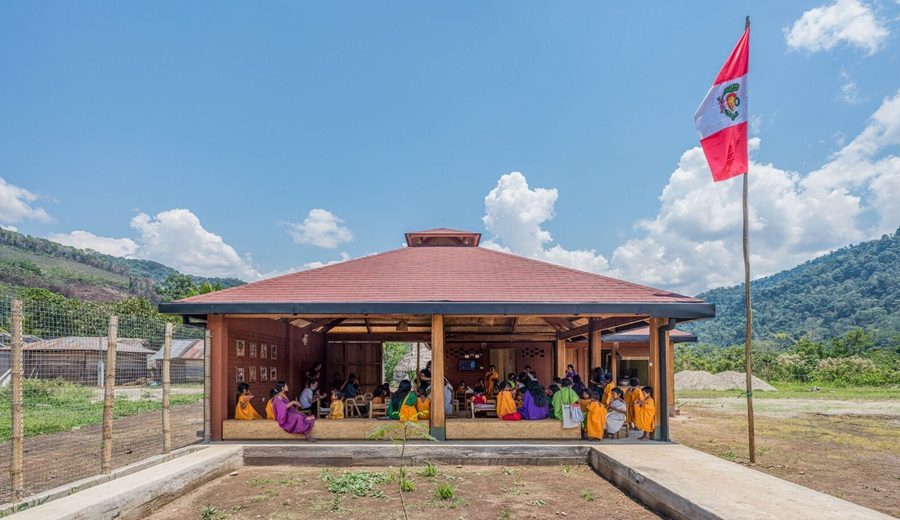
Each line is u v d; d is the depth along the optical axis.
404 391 12.15
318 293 11.81
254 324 13.45
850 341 55.41
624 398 12.55
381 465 10.67
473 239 16.83
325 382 18.95
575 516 7.34
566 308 11.18
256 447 10.75
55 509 6.43
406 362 30.64
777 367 43.50
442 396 11.38
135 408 20.23
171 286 61.25
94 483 8.30
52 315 9.38
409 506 7.73
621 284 12.51
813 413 20.81
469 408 14.73
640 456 9.60
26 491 8.60
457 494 8.44
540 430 11.55
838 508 6.43
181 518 7.40
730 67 11.55
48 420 16.39
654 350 11.71
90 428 15.96
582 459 10.75
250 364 13.20
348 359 19.25
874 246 175.50
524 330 19.19
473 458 10.72
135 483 7.63
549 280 12.71
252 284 12.45
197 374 33.78
